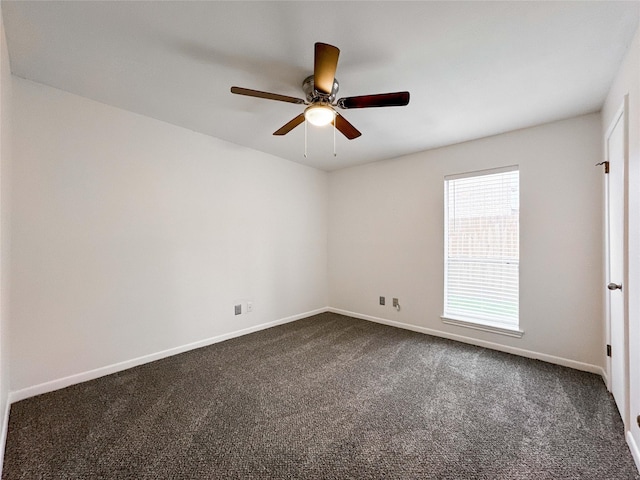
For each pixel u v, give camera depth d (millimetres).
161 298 2818
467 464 1516
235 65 1901
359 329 3744
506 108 2443
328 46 1402
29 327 2107
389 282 3930
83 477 1432
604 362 2424
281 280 3961
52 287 2205
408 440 1696
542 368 2617
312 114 1942
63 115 2240
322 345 3191
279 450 1612
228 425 1827
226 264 3342
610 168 2170
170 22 1526
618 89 1913
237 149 3430
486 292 3148
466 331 3273
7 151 1724
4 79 1562
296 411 1980
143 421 1860
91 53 1785
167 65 1906
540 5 1396
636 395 1548
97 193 2414
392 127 2842
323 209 4570
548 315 2750
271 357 2869
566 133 2645
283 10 1438
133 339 2635
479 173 3158
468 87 2125
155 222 2766
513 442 1676
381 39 1633
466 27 1536
